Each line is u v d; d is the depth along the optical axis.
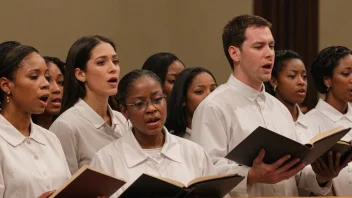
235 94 6.17
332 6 11.19
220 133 5.96
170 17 11.49
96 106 6.32
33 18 9.62
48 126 6.96
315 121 7.25
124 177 5.46
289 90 7.10
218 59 11.38
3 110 5.33
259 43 6.04
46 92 5.28
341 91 7.16
